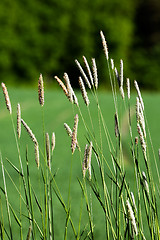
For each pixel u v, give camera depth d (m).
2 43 30.31
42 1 31.34
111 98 19.94
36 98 18.69
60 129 13.15
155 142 11.33
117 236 1.61
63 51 32.06
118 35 33.59
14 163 8.95
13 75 30.94
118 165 1.60
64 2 31.69
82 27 32.25
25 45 30.95
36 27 31.16
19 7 30.73
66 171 8.13
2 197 6.30
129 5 34.22
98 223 5.29
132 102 18.44
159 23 35.75
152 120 14.91
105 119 14.77
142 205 5.63
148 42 35.75
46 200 1.52
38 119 14.64
